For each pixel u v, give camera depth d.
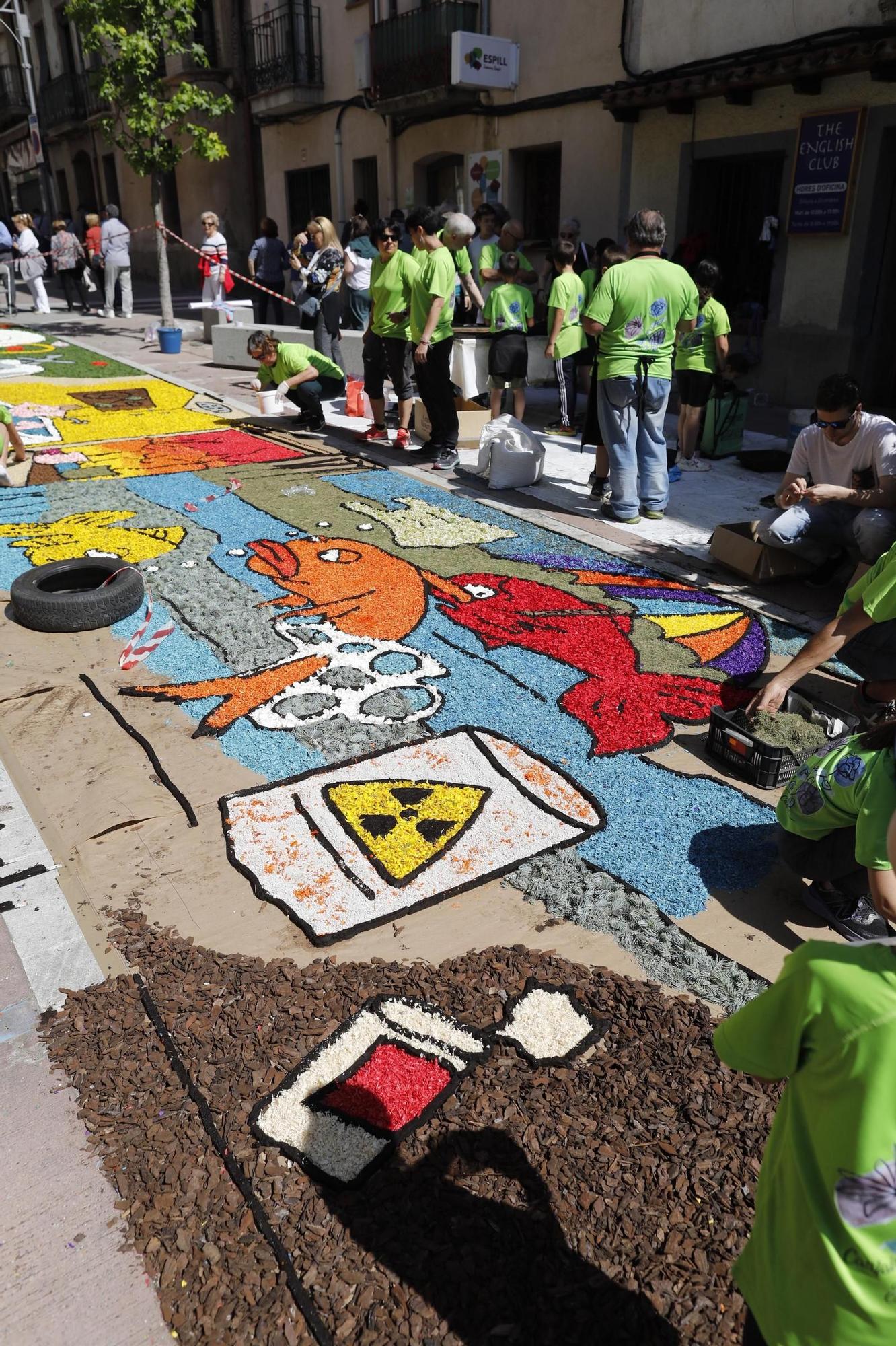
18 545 6.43
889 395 11.40
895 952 1.38
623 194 13.15
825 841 3.03
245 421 10.36
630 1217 2.17
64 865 3.35
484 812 3.64
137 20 14.83
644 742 4.17
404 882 3.26
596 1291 2.02
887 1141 1.31
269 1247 2.10
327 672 4.73
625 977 2.87
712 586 5.93
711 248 12.63
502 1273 2.05
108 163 29.81
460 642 5.10
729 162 12.05
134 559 6.23
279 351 9.79
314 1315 1.97
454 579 5.96
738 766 3.93
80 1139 2.36
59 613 5.12
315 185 21.08
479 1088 2.49
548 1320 1.97
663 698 4.54
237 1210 2.18
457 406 9.87
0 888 3.23
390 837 3.49
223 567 6.12
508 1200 2.21
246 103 22.83
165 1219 2.17
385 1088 2.48
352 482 8.11
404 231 12.92
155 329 15.74
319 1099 2.46
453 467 8.52
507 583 5.92
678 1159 2.31
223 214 24.16
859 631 3.63
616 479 7.00
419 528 6.91
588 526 7.07
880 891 1.88
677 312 6.66
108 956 2.94
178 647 5.02
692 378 8.48
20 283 28.03
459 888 3.24
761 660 4.95
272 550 6.42
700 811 3.69
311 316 11.98
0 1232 2.14
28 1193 2.22
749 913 3.18
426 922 3.10
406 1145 2.34
